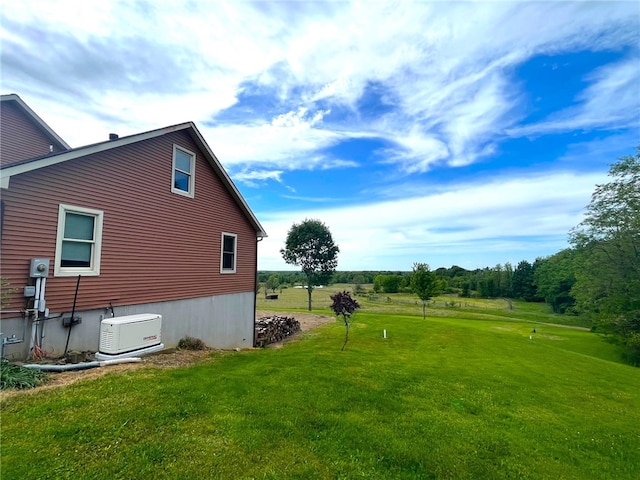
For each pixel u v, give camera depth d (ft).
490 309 127.24
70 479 8.51
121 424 11.50
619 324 63.67
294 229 113.09
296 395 16.15
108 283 24.06
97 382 15.44
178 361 21.58
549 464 11.99
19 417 11.44
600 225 73.00
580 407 19.60
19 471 8.60
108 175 24.26
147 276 27.61
